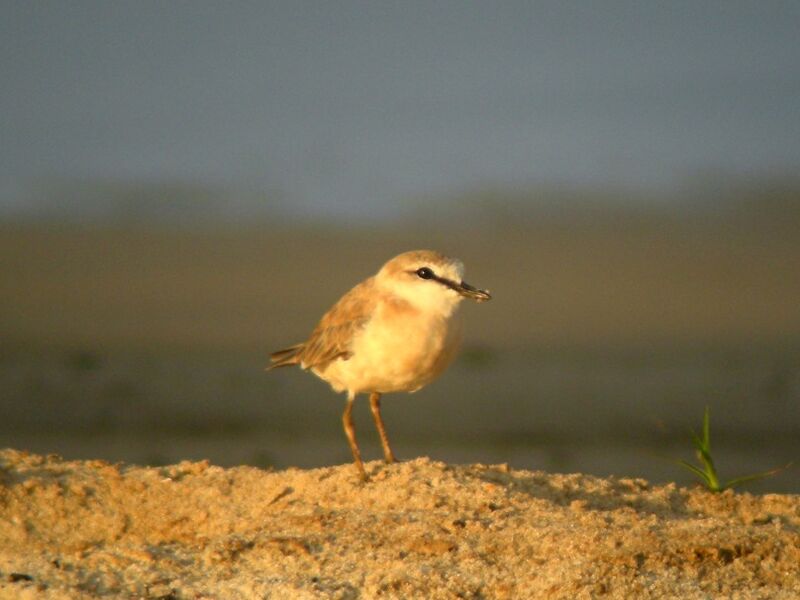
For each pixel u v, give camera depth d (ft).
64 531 27.73
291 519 26.71
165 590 23.80
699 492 29.66
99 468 29.91
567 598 22.89
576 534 25.11
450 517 26.35
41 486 28.81
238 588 23.73
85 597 23.43
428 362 29.96
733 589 23.32
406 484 28.25
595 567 23.76
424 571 23.93
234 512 28.07
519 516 26.55
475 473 29.55
